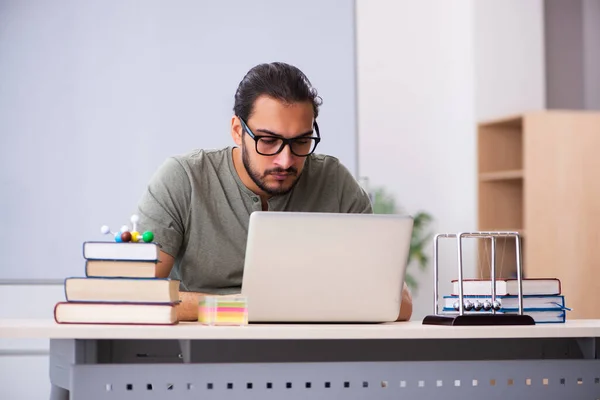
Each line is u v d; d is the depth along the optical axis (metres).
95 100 3.89
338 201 2.78
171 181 2.57
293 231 2.08
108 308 1.92
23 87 3.84
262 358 2.17
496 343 2.29
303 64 4.04
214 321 1.99
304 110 2.40
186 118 3.95
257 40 4.00
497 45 7.26
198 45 3.96
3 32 3.84
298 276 2.11
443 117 7.46
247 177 2.62
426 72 7.46
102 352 2.02
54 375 2.07
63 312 1.92
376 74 7.40
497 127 6.95
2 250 3.78
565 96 7.55
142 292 1.93
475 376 1.98
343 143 4.04
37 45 3.85
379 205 7.23
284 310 2.12
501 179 6.90
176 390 1.86
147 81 3.92
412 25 7.46
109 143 3.88
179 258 2.63
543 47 7.37
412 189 7.42
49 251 3.81
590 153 6.48
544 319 2.31
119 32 3.91
